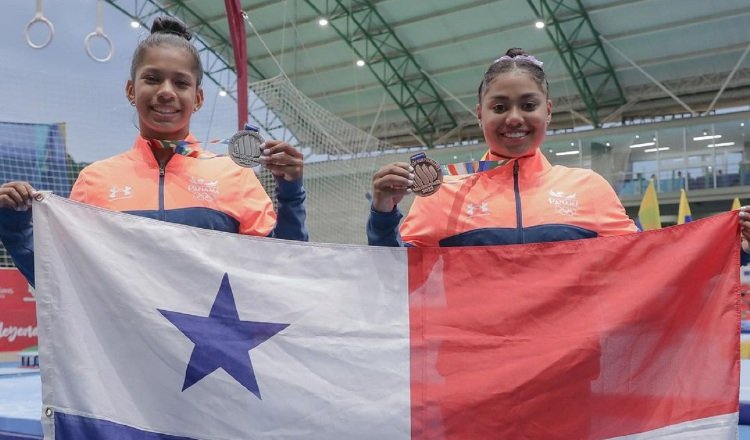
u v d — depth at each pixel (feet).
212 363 6.77
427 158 7.00
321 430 6.73
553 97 67.46
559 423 6.74
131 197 7.62
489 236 7.68
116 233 6.93
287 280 7.13
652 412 6.75
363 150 29.73
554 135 66.90
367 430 6.75
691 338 6.88
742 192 58.18
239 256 7.13
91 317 6.70
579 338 6.89
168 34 8.08
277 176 7.17
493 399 6.78
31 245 7.00
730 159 60.70
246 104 21.09
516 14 55.31
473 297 7.12
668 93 60.64
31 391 13.70
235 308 6.97
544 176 8.16
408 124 75.51
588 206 7.90
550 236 7.61
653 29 54.75
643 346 6.88
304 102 28.35
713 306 6.91
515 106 7.79
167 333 6.77
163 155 8.04
